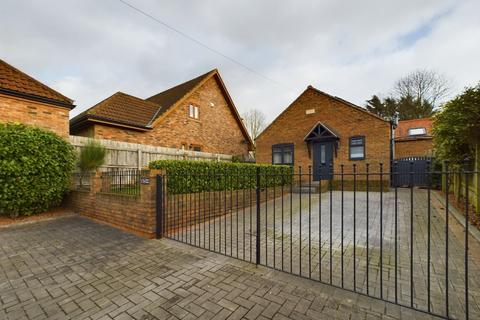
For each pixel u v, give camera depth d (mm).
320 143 13547
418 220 5559
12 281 2809
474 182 5340
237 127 17672
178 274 2982
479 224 4582
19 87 6684
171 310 2242
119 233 4746
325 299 2404
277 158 14984
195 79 15859
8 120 6426
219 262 3357
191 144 13742
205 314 2176
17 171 5363
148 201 4434
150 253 3699
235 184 7086
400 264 3264
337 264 3326
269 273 3002
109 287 2670
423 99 25719
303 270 3135
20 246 4004
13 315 2168
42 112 7023
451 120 5637
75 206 6539
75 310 2248
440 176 10250
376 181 11633
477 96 5035
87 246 4008
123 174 5477
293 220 5984
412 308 2207
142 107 12305
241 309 2246
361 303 2324
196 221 5496
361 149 12250
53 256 3574
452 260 3307
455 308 2227
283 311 2209
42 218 5883
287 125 14727
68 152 6473
